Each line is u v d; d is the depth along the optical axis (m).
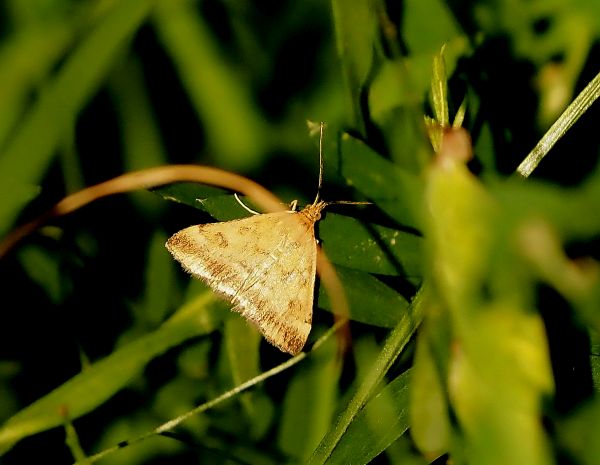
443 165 0.19
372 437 0.21
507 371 0.19
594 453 0.20
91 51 0.21
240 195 0.22
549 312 0.21
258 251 0.21
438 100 0.21
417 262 0.21
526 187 0.20
